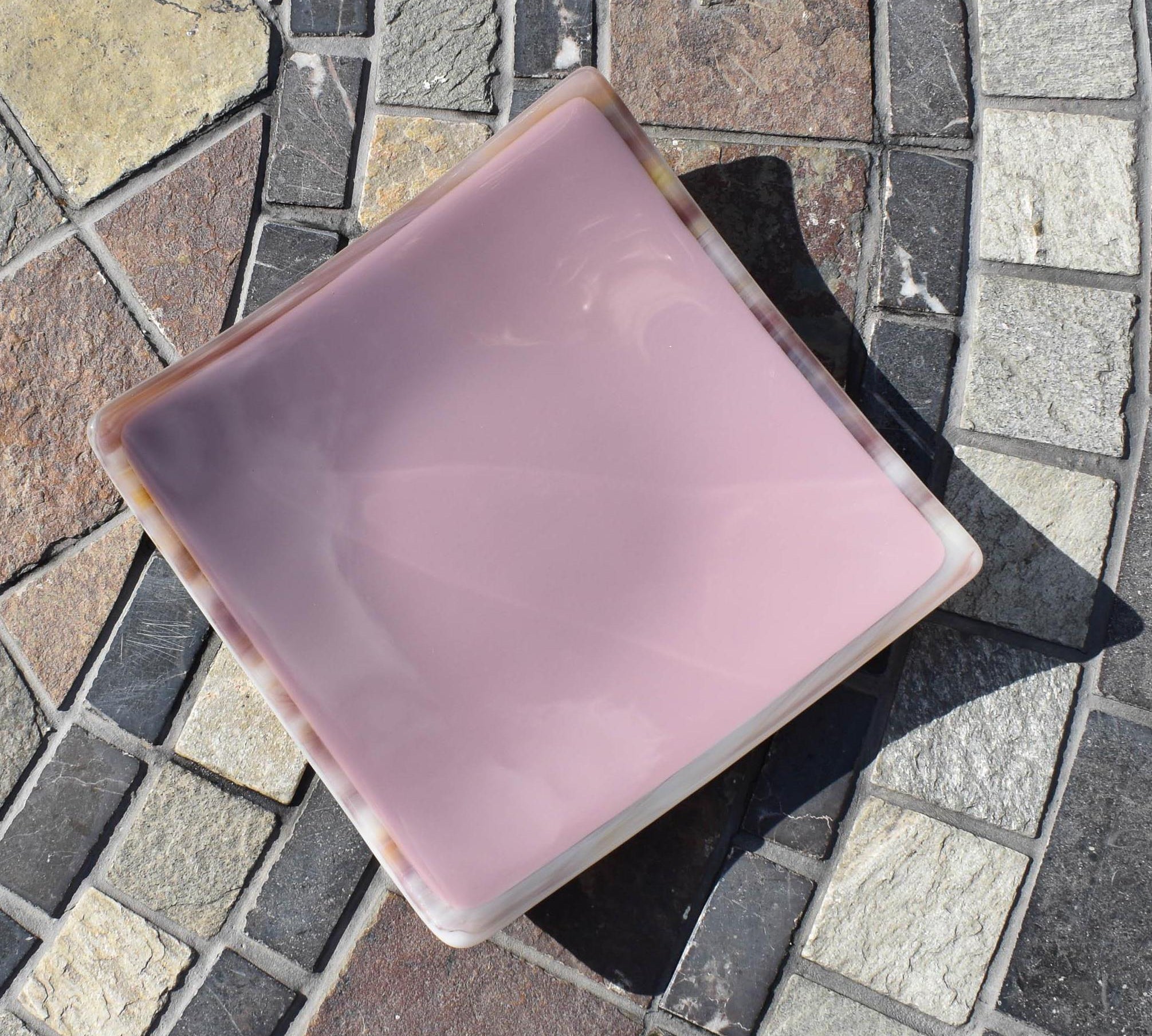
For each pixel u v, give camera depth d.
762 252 0.63
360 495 0.50
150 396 0.51
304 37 0.66
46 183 0.66
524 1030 0.59
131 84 0.66
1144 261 0.61
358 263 0.51
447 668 0.50
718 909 0.59
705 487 0.51
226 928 0.61
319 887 0.61
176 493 0.50
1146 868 0.57
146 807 0.62
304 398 0.50
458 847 0.50
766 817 0.60
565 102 0.51
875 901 0.58
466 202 0.50
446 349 0.51
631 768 0.51
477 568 0.50
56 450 0.64
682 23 0.64
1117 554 0.59
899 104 0.63
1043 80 0.62
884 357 0.61
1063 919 0.57
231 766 0.62
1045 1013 0.57
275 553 0.50
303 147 0.65
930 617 0.60
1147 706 0.58
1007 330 0.61
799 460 0.51
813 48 0.63
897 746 0.59
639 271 0.51
